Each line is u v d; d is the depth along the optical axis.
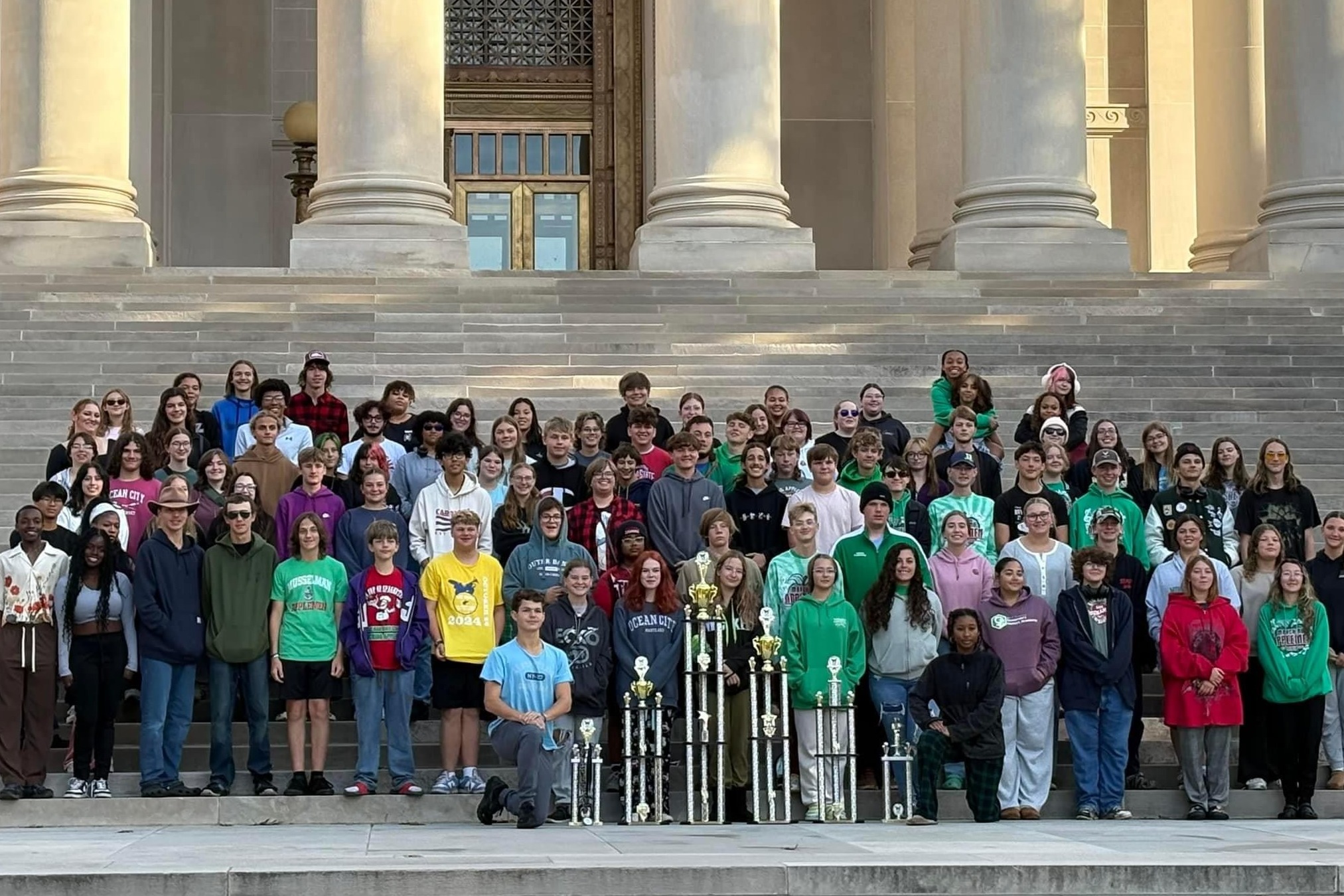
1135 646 16.67
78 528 16.94
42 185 29.00
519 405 19.02
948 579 16.47
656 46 30.31
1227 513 17.75
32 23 29.23
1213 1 35.09
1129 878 12.09
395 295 26.28
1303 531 18.05
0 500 20.84
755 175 29.73
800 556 16.28
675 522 17.00
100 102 29.39
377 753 15.80
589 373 24.36
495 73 41.97
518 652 15.41
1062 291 27.66
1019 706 16.12
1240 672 16.30
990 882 12.01
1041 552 16.64
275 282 26.80
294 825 15.45
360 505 17.64
